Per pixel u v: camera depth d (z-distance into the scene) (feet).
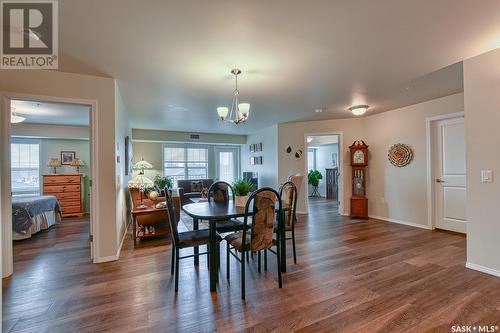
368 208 18.08
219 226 9.35
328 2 5.59
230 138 26.96
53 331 5.67
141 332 5.61
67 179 19.01
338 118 18.86
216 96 12.74
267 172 22.91
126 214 14.61
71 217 18.97
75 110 14.78
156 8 5.70
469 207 8.75
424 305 6.55
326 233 13.73
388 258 9.89
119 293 7.33
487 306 6.45
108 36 6.91
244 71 9.50
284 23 6.40
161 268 9.15
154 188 15.33
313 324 5.82
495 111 8.02
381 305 6.57
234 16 6.06
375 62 8.84
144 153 24.99
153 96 12.61
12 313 6.38
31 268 9.19
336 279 8.11
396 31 6.86
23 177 19.43
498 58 7.93
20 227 12.82
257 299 6.95
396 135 16.08
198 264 9.46
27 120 17.63
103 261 9.78
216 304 6.72
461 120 13.15
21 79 8.76
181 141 24.95
